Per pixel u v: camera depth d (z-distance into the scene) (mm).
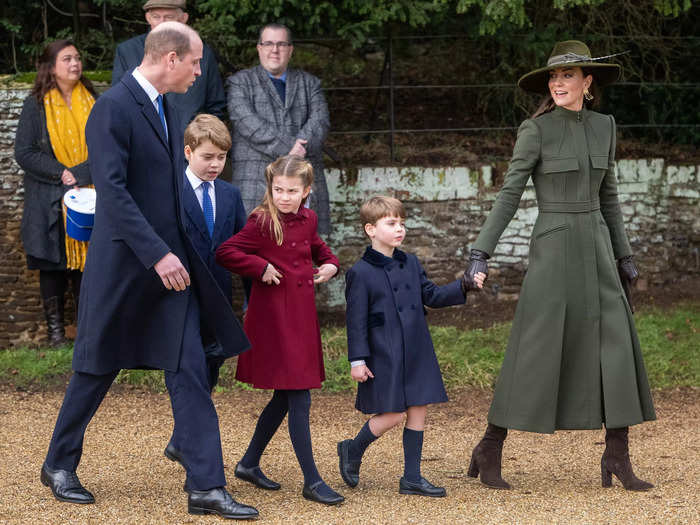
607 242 6082
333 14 10664
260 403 8375
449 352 9633
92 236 5371
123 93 5254
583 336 5934
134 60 9367
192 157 6008
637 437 7434
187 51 5348
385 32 12039
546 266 5961
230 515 5160
